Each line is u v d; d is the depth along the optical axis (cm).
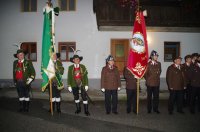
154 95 957
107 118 880
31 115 909
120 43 1670
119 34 1662
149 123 818
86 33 1680
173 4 1734
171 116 914
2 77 1742
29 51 1733
